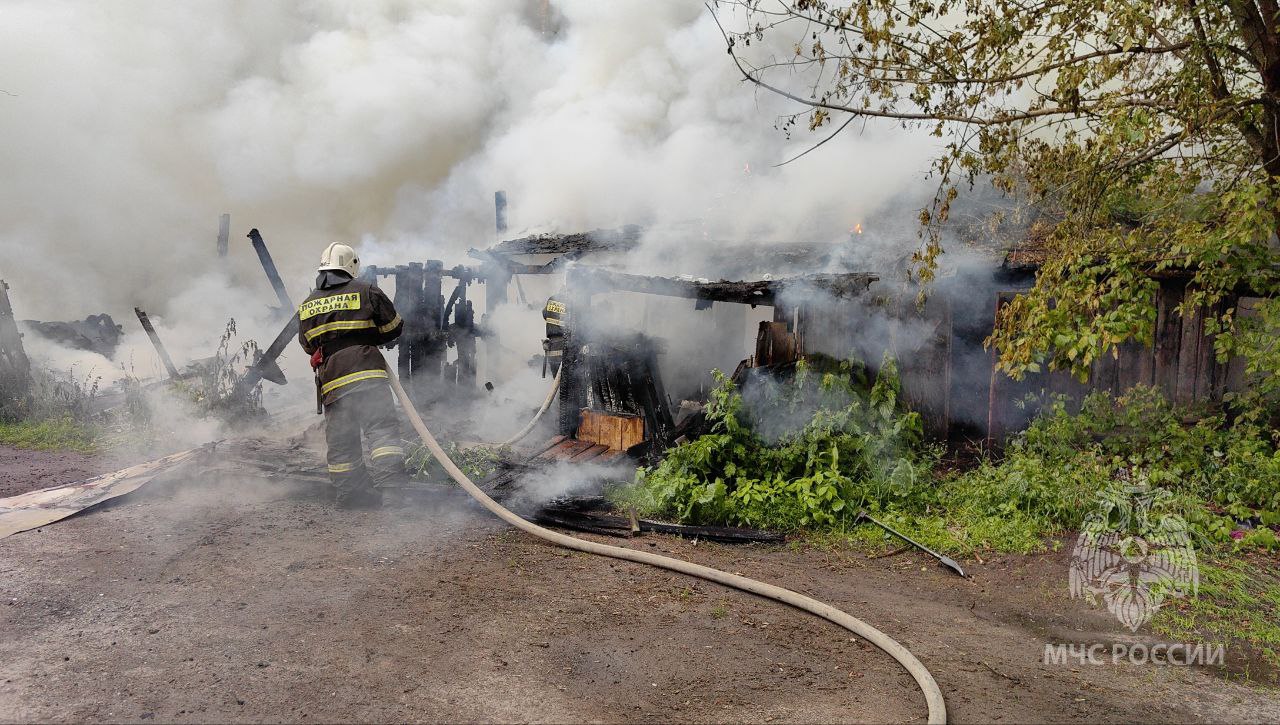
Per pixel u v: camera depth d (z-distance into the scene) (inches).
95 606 141.9
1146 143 227.0
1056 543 195.9
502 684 118.8
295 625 137.1
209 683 115.0
